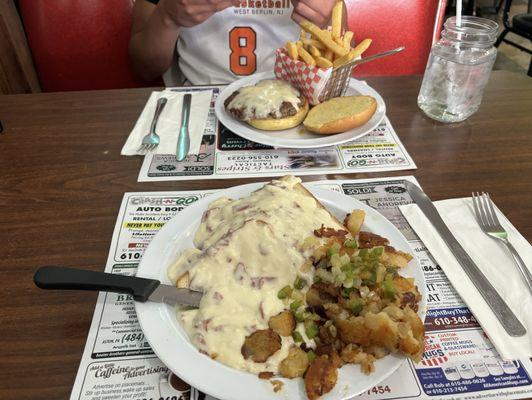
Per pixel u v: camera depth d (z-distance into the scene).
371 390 0.61
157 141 1.13
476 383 0.62
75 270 0.70
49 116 1.24
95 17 1.79
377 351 0.61
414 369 0.64
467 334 0.68
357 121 1.13
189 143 1.13
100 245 0.84
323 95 1.25
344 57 1.19
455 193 0.97
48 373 0.63
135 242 0.85
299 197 0.82
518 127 1.20
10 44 1.81
